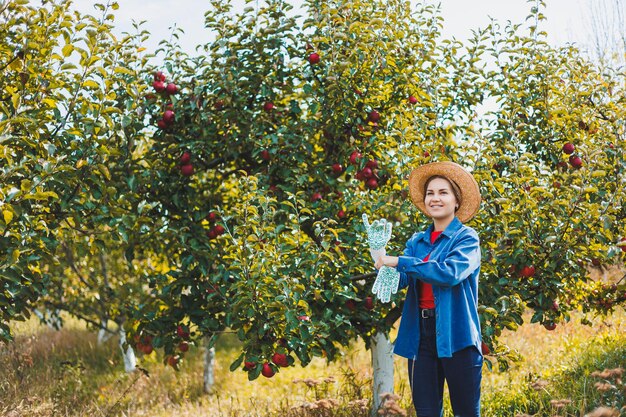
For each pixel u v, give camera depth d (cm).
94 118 472
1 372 725
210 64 559
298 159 549
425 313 336
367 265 516
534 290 505
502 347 505
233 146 567
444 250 338
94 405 696
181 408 762
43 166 434
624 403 459
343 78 539
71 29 480
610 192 511
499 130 553
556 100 554
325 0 557
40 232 475
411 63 568
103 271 849
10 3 479
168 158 579
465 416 328
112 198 503
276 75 568
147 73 573
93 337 1081
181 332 534
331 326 504
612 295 559
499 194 486
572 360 617
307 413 564
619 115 515
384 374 593
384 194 545
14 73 488
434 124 542
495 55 573
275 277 457
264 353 463
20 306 496
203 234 556
